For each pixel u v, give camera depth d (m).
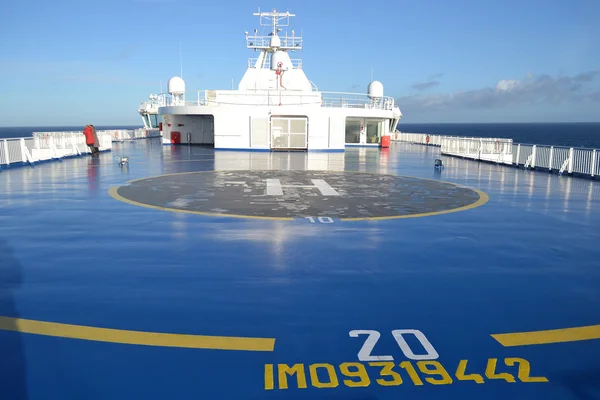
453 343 3.98
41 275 5.62
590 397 3.25
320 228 8.20
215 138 28.02
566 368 3.62
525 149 19.94
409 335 4.11
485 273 5.89
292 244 7.10
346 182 14.52
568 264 6.32
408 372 3.52
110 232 7.77
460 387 3.34
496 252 6.86
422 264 6.21
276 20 29.80
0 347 3.85
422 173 17.48
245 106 27.61
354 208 10.17
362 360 3.67
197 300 4.86
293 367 3.56
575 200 11.59
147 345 3.88
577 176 16.83
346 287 5.29
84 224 8.34
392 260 6.36
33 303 4.77
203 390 3.27
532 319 4.50
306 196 11.71
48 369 3.52
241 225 8.35
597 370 3.60
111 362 3.62
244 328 4.21
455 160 23.70
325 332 4.14
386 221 8.89
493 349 3.89
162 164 19.56
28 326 4.23
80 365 3.58
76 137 23.59
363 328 4.24
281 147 28.19
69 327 4.21
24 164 18.64
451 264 6.23
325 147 28.31
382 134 33.81
